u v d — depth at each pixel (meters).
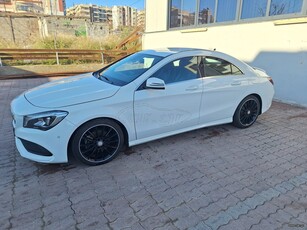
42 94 2.93
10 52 11.57
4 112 5.05
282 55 5.75
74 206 2.28
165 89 3.18
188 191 2.53
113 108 2.86
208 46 7.81
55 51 12.43
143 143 3.57
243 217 2.18
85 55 13.50
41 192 2.46
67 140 2.69
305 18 5.11
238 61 4.03
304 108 5.51
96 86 3.07
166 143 3.62
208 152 3.38
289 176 2.84
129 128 3.05
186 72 3.43
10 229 1.99
